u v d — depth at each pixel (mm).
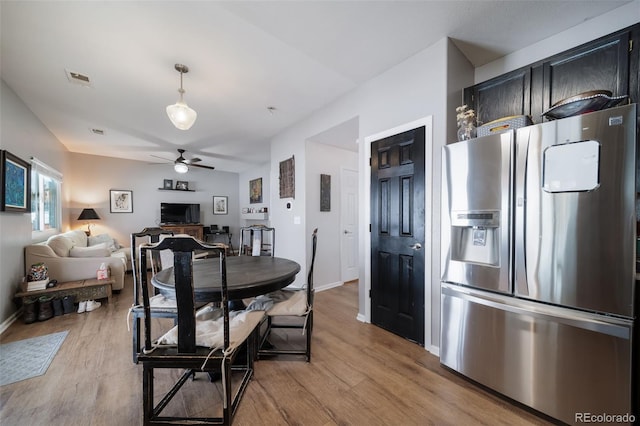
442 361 1874
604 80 1604
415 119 2293
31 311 2752
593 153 1254
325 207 4074
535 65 1895
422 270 2223
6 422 1392
